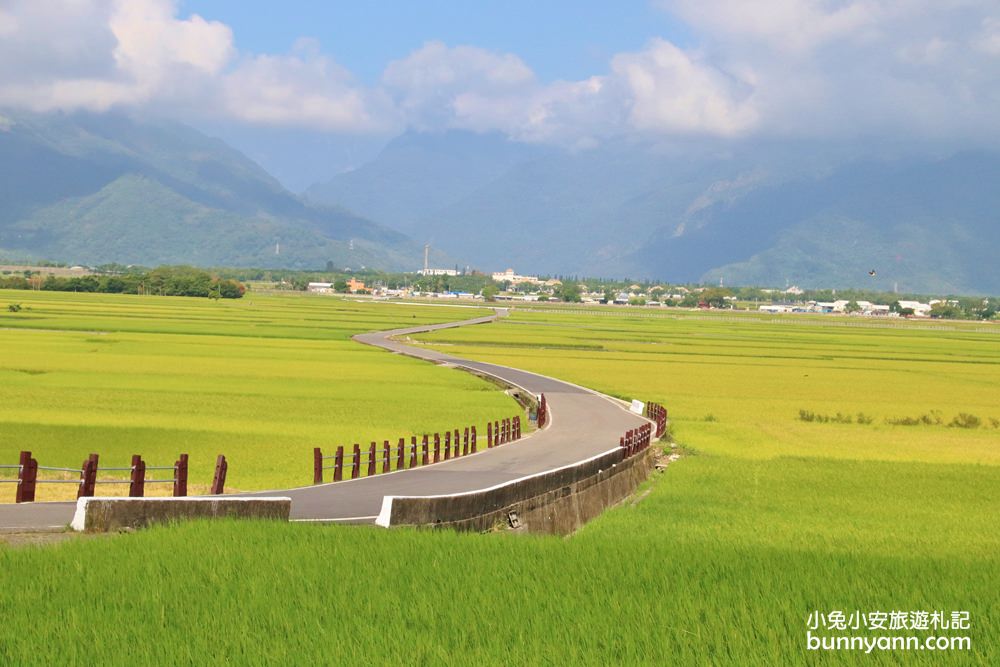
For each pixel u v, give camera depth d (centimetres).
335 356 10919
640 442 4578
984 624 1496
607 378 9762
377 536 2019
